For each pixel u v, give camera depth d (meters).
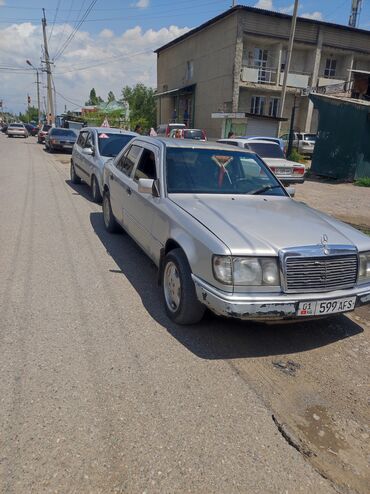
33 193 10.20
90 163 9.34
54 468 2.20
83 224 7.32
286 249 3.17
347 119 16.92
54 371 3.02
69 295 4.34
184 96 37.84
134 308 4.11
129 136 9.77
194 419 2.63
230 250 3.11
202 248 3.30
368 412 2.83
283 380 3.12
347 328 4.06
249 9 27.80
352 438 2.58
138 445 2.38
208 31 31.88
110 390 2.85
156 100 46.03
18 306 4.02
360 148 16.61
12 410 2.59
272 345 3.61
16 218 7.51
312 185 16.03
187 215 3.76
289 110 32.88
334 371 3.29
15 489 2.06
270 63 31.38
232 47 28.78
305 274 3.20
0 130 67.00
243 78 29.23
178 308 3.70
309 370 3.28
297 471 2.29
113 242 6.31
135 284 4.72
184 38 35.66
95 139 9.53
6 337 3.45
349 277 3.41
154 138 5.31
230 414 2.70
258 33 28.91
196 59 34.19
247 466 2.30
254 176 4.88
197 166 4.65
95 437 2.42
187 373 3.11
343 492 2.19
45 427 2.47
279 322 3.31
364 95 22.75
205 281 3.27
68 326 3.69
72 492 2.07
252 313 3.10
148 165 4.96
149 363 3.20
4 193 10.05
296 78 31.56
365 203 11.90
